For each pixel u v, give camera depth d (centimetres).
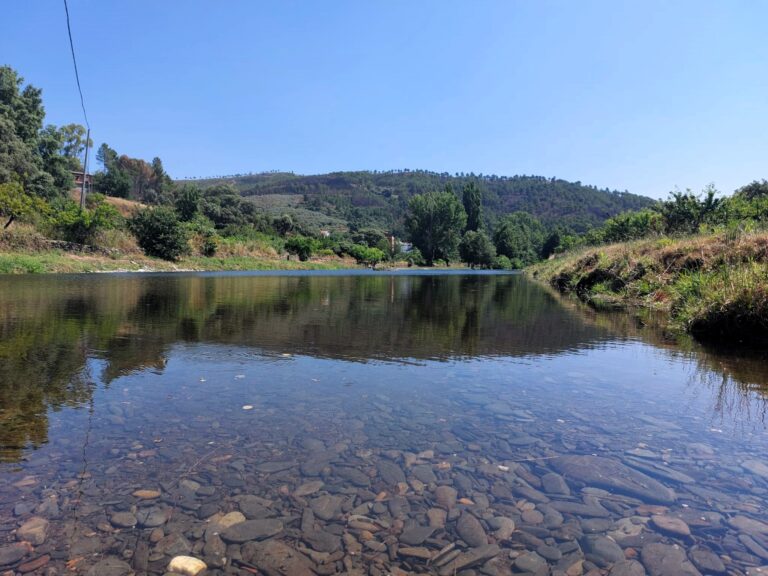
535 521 153
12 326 525
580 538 144
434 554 135
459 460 194
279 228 6100
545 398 279
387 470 184
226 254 3531
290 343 450
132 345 425
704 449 206
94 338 459
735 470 186
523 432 224
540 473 184
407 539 142
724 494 168
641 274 930
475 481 177
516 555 135
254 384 301
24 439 207
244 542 139
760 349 441
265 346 432
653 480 178
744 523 151
